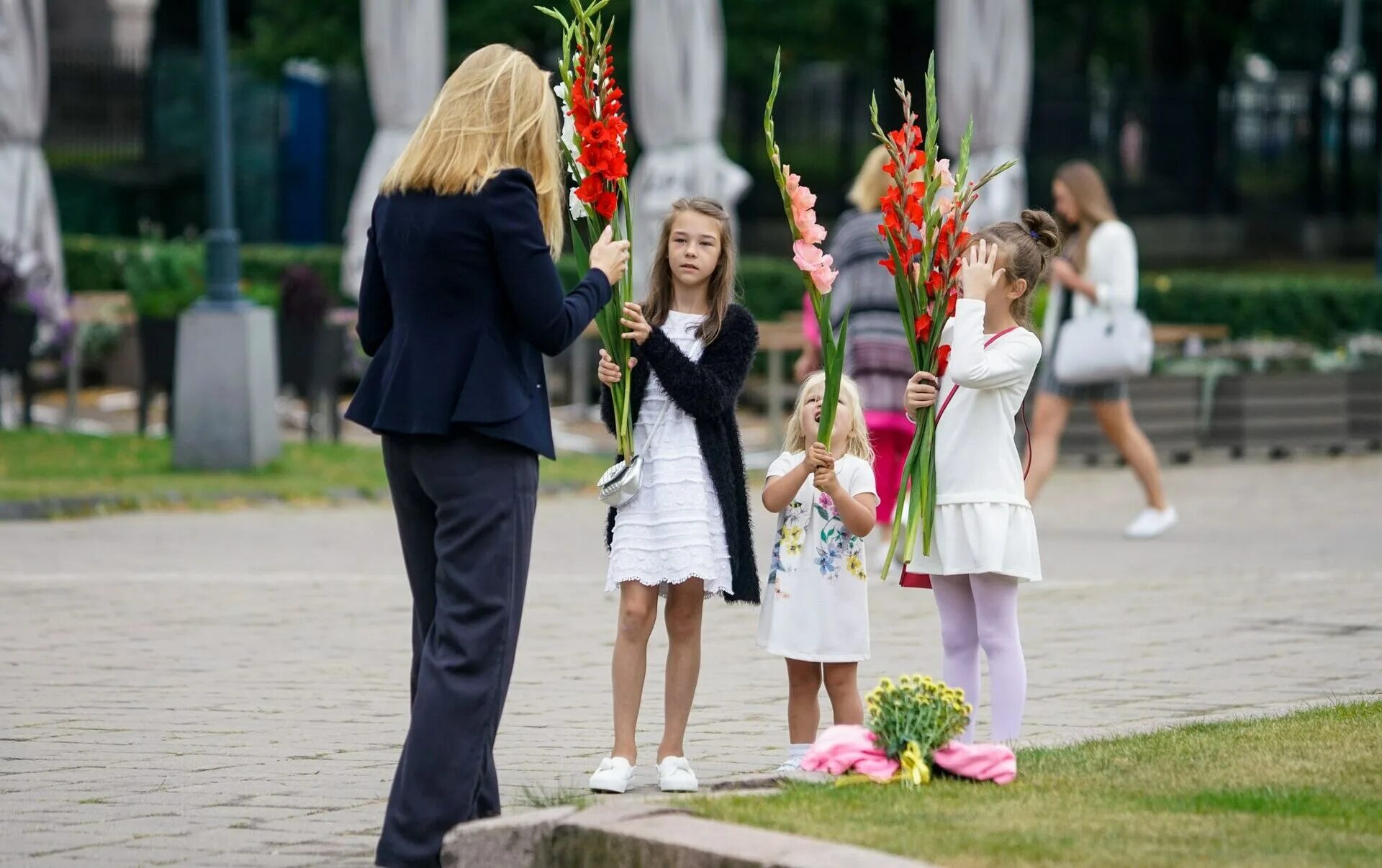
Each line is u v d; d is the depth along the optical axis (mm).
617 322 8141
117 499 18547
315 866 7023
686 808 6703
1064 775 7414
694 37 25078
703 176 25078
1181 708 9852
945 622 8594
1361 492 20906
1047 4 48875
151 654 11648
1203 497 20562
